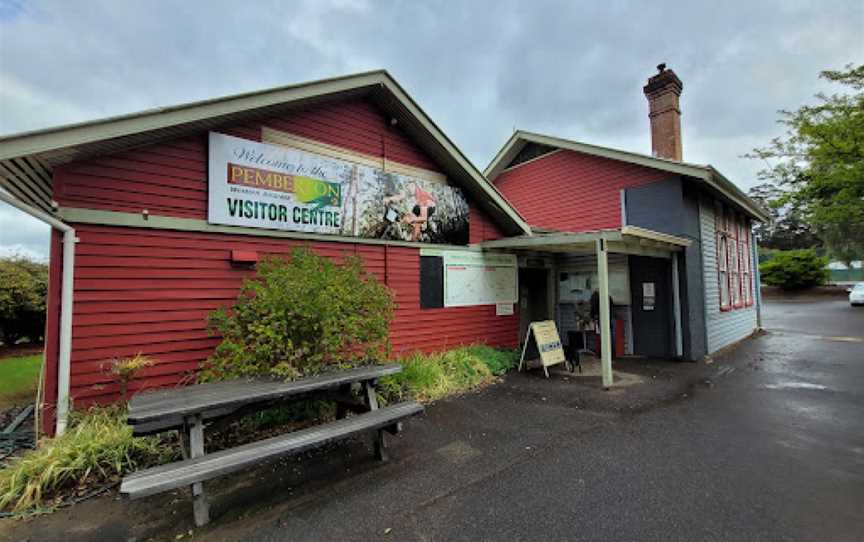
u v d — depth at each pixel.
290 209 5.48
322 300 3.95
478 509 2.70
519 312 9.09
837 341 10.13
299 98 5.21
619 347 8.66
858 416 4.54
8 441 4.02
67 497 2.88
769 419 4.49
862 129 8.98
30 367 7.67
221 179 4.89
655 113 9.99
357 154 6.34
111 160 4.18
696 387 5.96
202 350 4.68
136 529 2.52
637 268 8.63
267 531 2.47
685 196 8.24
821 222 11.08
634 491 2.91
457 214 7.74
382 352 4.93
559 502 2.77
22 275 9.77
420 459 3.52
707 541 2.30
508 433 4.14
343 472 3.27
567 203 10.67
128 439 3.39
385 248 6.61
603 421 4.50
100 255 4.10
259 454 2.61
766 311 19.58
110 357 4.10
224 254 4.91
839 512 2.59
